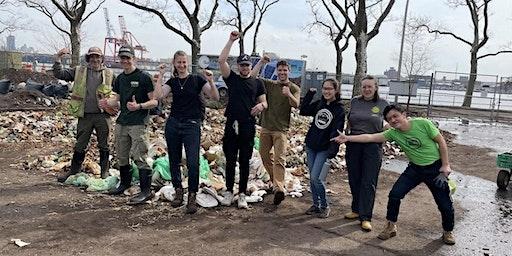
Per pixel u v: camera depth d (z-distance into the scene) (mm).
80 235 4828
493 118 25375
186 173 6863
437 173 4949
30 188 6477
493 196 7562
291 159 8625
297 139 10547
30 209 5578
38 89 17156
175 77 5727
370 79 5449
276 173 6117
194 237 4922
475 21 31938
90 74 6645
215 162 7555
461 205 6883
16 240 4590
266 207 6102
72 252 4395
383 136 5176
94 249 4488
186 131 5660
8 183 6707
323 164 5652
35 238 4691
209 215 5652
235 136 5805
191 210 5641
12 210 5512
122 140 6109
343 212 6082
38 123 11258
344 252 4723
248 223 5449
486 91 32469
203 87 5676
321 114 5609
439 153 4965
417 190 7438
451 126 20266
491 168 10180
